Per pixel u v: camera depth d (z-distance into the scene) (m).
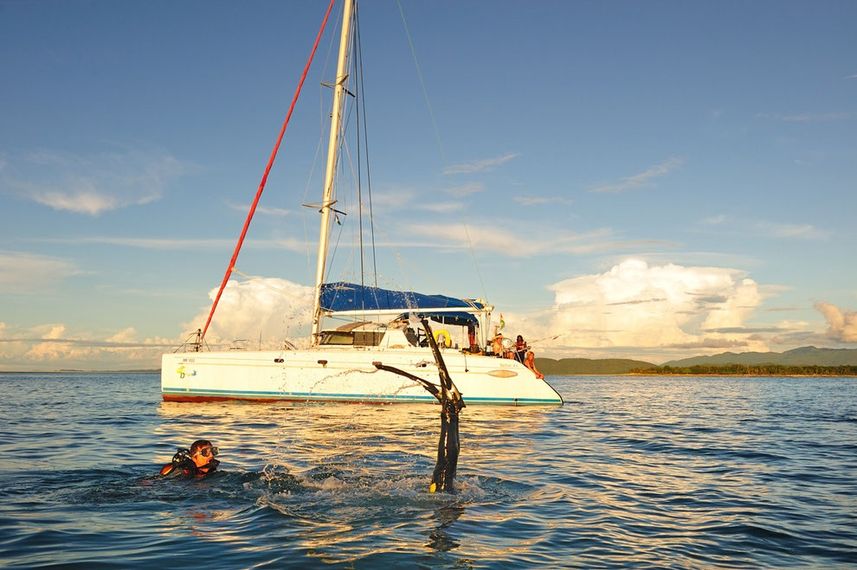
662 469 10.26
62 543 5.61
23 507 6.99
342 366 20.78
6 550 5.40
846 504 7.71
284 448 11.58
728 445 13.48
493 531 6.15
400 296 22.00
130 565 5.03
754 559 5.50
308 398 20.77
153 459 10.66
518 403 21.72
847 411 24.12
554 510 7.13
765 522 6.78
